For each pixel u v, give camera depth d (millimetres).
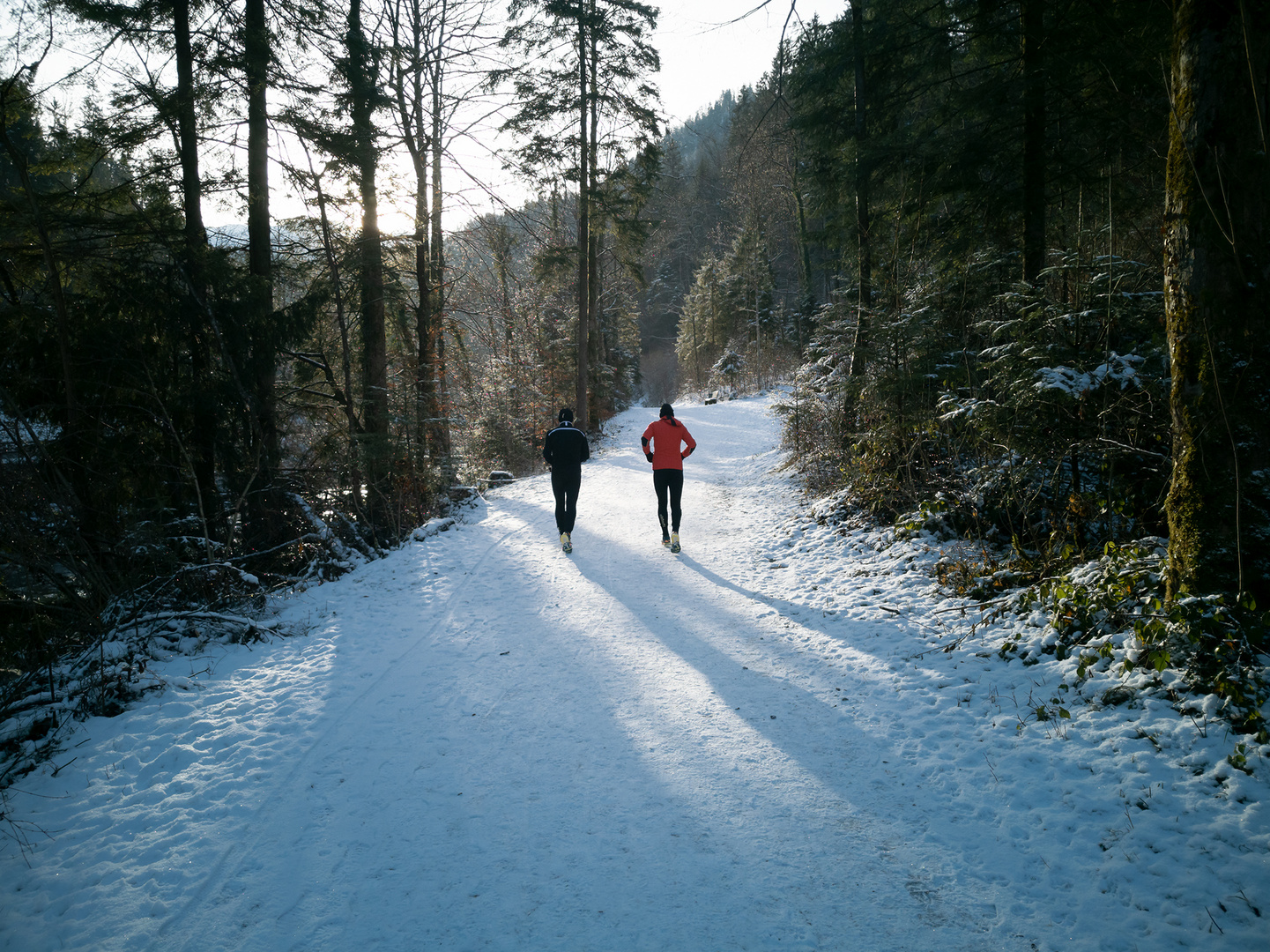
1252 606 3119
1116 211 7199
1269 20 2996
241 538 8336
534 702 4227
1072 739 3248
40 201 7598
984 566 5422
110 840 3080
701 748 3568
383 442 9453
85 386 7566
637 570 7016
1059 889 2438
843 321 10023
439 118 13359
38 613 6285
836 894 2496
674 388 60094
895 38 9070
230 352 8375
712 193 65125
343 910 2555
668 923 2393
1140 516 4961
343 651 5262
